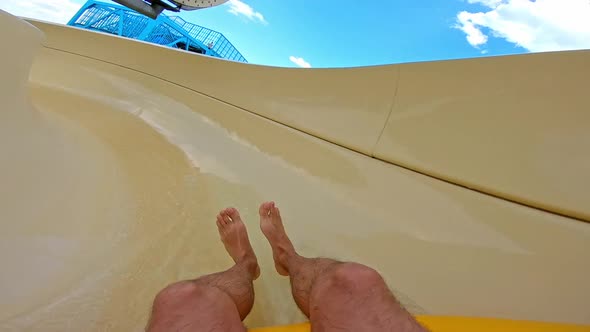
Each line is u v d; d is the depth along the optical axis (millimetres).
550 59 990
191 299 576
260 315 789
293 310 811
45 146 1052
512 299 772
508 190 1000
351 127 1467
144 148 1505
